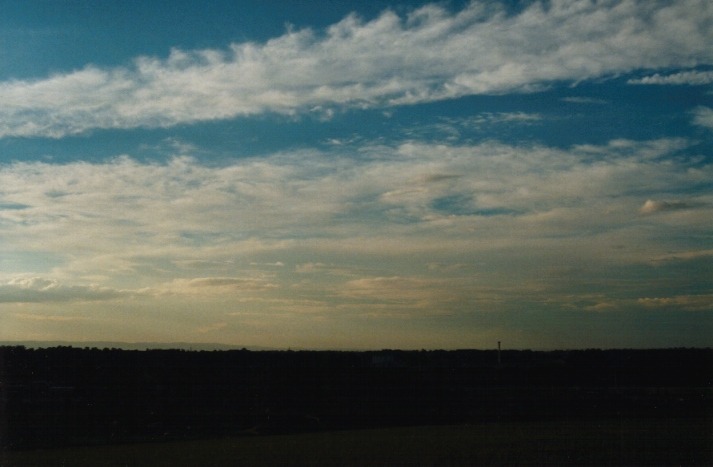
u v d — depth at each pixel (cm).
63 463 2292
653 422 3212
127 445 2786
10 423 3002
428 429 3153
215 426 3266
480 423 3384
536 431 2908
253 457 2345
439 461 2188
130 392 3456
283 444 2688
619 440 2562
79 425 3103
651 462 2123
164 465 2214
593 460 2164
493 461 2177
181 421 3312
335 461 2230
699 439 2567
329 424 3416
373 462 2203
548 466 2078
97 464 2259
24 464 2295
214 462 2255
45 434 2942
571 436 2694
